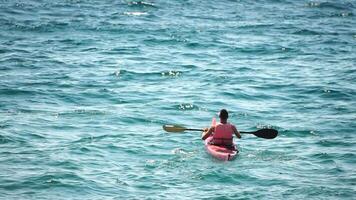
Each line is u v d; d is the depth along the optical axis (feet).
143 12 372.99
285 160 152.15
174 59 264.93
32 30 313.53
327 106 201.77
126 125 178.40
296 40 309.42
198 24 342.23
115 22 339.16
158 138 167.73
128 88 218.59
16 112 186.70
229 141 158.61
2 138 161.17
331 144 164.66
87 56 265.13
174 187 134.21
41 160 146.82
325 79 234.99
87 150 155.53
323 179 140.05
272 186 135.54
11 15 347.97
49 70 239.50
